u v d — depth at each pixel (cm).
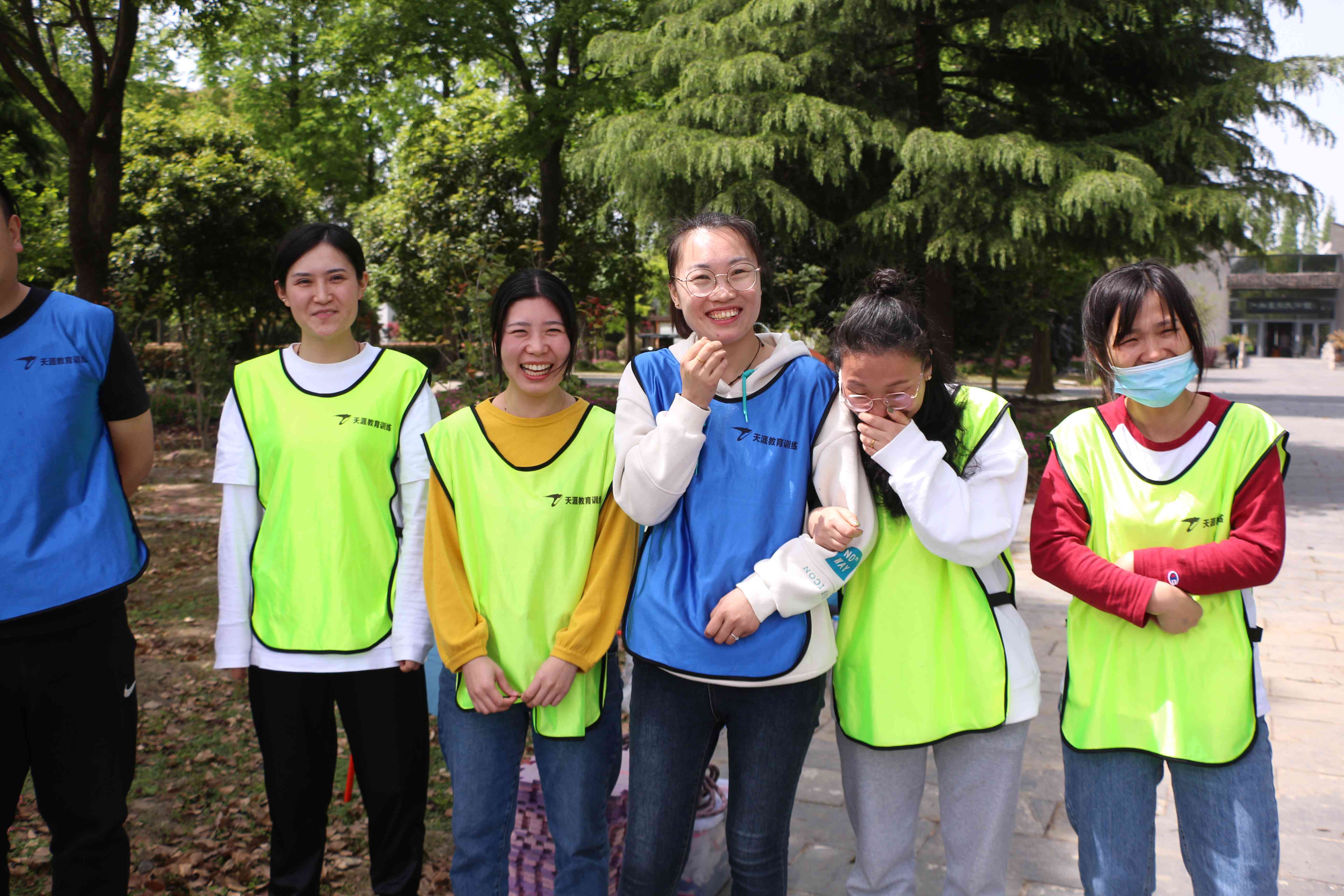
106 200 1293
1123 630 208
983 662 207
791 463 212
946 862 237
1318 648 510
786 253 1116
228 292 1895
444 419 263
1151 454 208
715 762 372
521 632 226
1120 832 203
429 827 338
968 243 972
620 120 1059
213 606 636
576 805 225
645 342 4612
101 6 1380
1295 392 2591
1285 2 1016
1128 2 1005
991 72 1209
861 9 1016
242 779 386
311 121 2169
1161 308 197
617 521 235
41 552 217
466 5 1493
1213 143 977
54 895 231
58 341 225
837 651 215
